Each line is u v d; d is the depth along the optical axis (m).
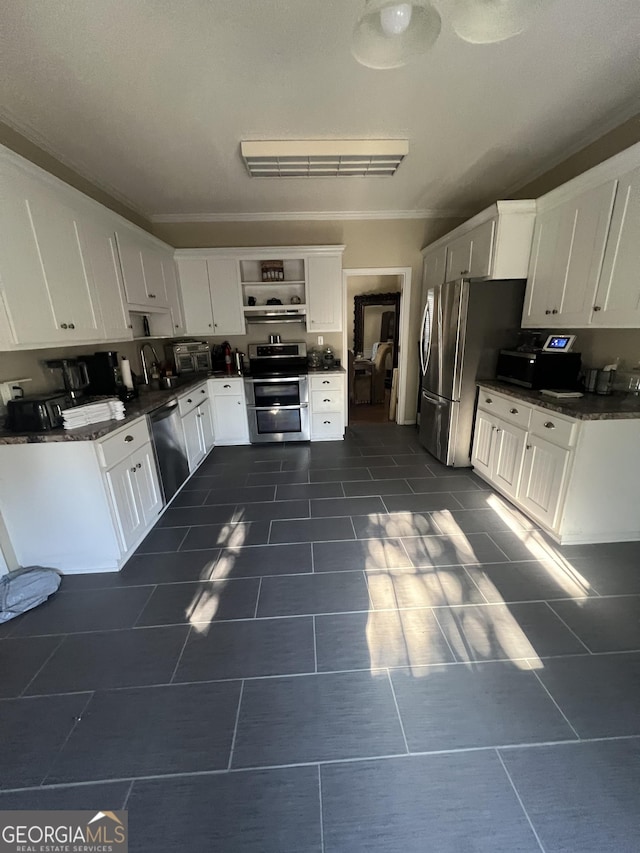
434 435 3.69
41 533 2.03
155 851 0.98
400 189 3.41
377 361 6.32
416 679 1.43
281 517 2.68
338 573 2.05
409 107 2.11
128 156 2.58
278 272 4.28
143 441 2.45
